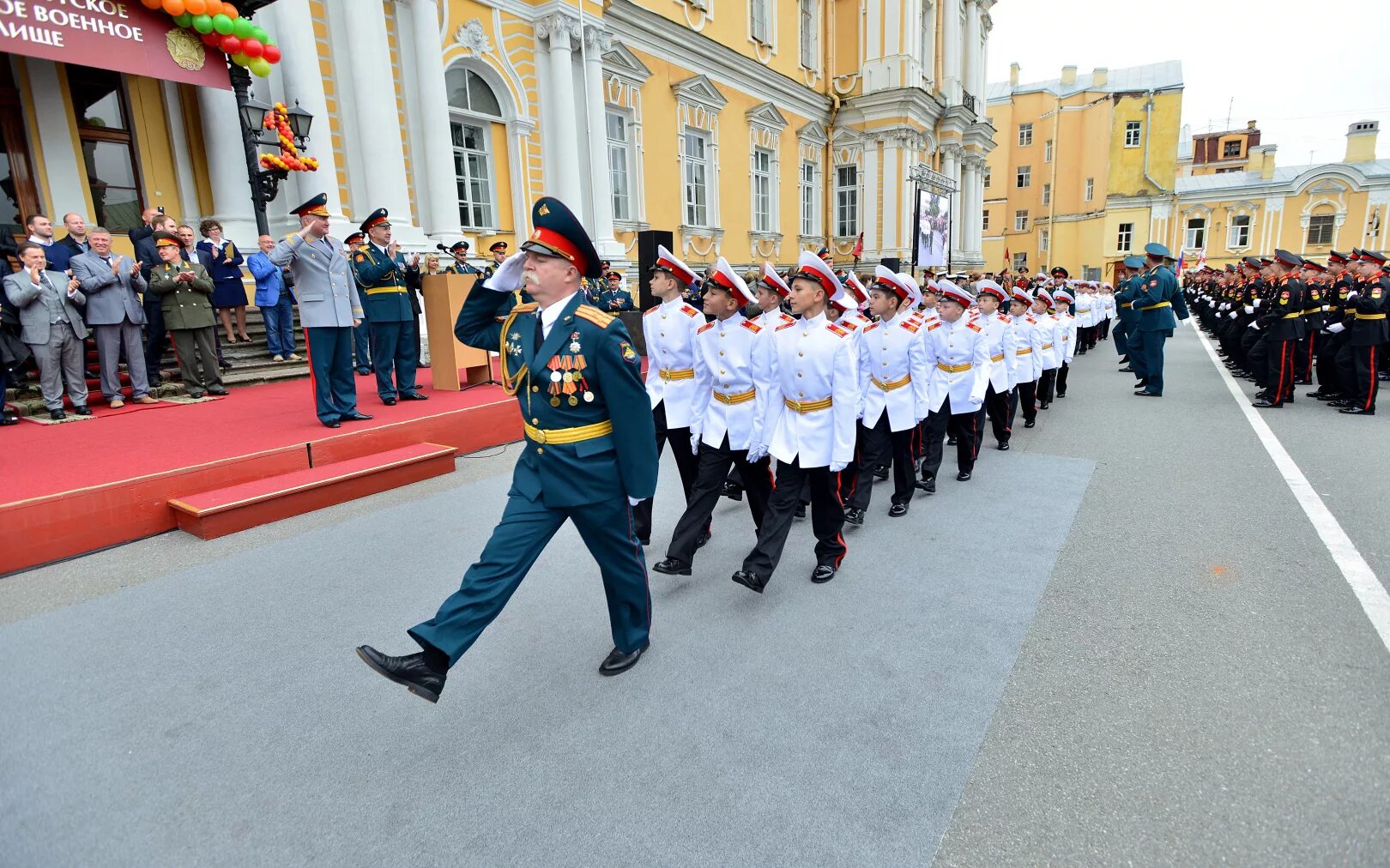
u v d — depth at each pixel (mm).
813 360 3855
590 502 2904
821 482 4066
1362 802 2359
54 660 3266
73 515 4340
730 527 5195
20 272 6223
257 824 2342
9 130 8750
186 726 2822
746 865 2162
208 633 3506
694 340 4668
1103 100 39000
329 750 2701
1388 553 4391
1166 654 3303
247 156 8945
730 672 3221
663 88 15961
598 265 2982
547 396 2871
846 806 2395
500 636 3549
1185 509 5305
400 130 10938
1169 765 2561
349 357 6328
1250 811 2332
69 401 7188
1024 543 4734
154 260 7809
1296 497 5504
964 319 5984
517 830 2316
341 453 5832
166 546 4543
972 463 6270
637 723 2861
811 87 22047
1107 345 19781
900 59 22250
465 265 9703
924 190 16656
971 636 3514
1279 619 3600
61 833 2297
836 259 24094
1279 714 2834
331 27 10102
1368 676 3084
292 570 4215
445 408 6938
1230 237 39969
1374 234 37312
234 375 8547
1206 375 12703
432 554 4465
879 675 3178
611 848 2236
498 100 12617
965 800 2412
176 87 9695
